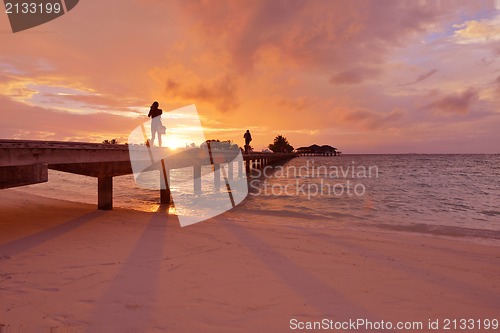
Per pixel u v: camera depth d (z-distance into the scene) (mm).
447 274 5184
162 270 4672
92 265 4719
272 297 3877
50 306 3311
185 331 2945
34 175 6344
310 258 5766
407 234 9133
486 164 93625
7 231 6746
